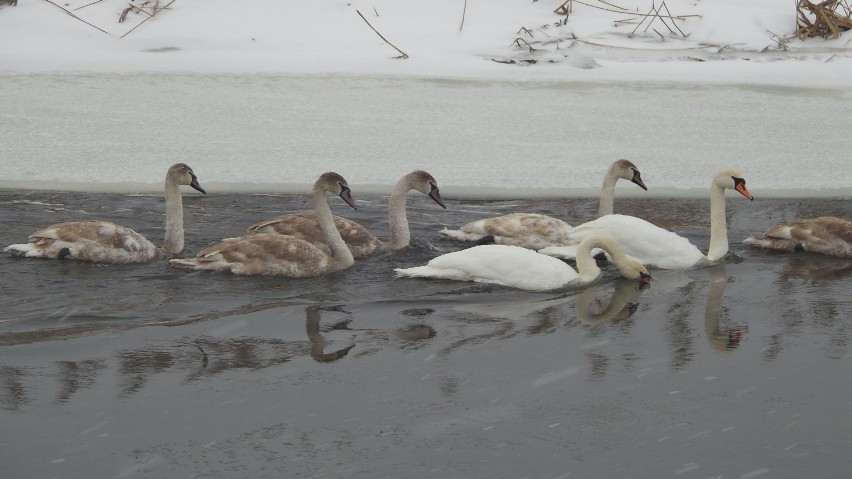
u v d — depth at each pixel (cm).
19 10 2105
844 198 1361
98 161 1425
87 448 716
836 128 1648
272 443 731
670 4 2202
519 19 2138
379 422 763
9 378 809
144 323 923
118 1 2156
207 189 1346
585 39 2066
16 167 1384
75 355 853
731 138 1598
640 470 704
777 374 853
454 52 2011
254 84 1823
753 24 2127
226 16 2125
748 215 1305
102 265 1052
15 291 975
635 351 897
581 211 1305
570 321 964
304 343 895
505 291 1037
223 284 1028
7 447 714
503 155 1512
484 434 750
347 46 2022
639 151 1536
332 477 689
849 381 841
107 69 1878
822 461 718
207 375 827
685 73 1930
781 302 1020
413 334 922
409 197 1366
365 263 1123
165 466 697
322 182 1091
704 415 782
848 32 2097
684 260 1116
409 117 1675
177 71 1880
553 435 751
